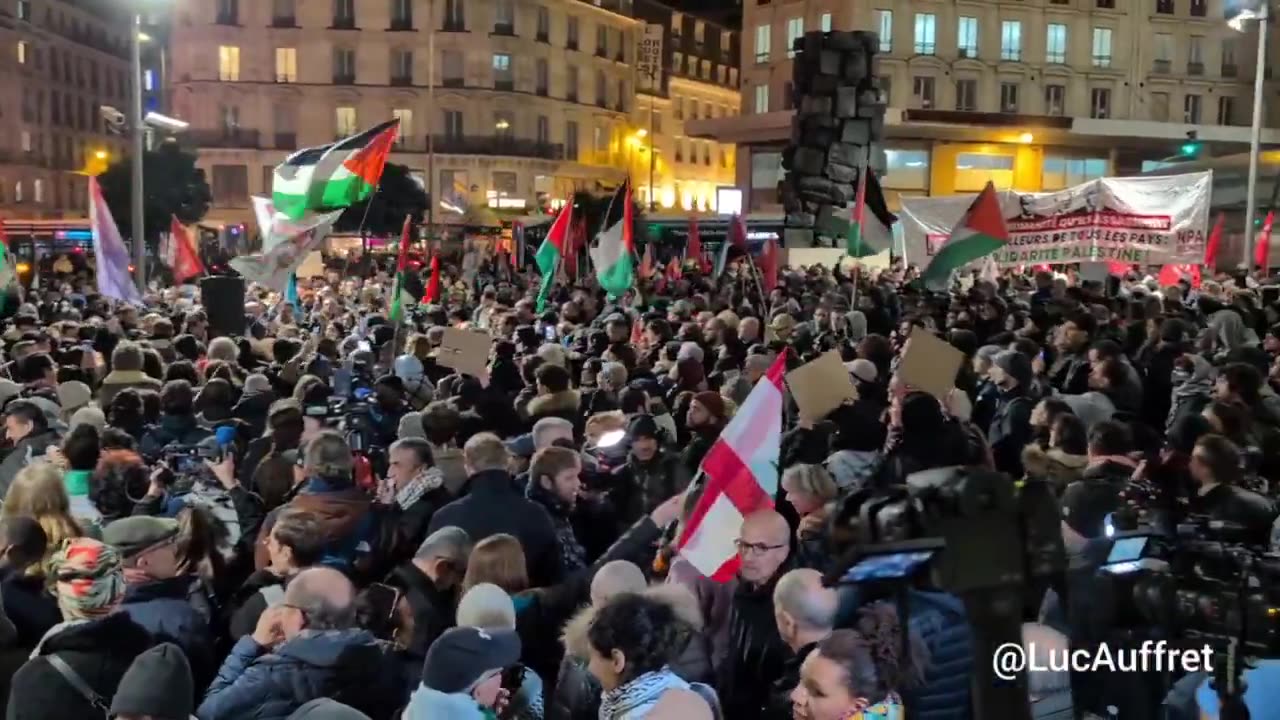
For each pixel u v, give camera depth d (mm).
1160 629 4203
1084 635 4273
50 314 18891
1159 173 34750
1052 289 19062
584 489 7254
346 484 6148
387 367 12320
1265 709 3912
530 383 10547
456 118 72750
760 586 5012
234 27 70062
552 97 75938
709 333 13172
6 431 8227
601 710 4008
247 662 4555
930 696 3830
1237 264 32094
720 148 94500
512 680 4441
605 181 80188
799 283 21500
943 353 7867
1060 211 19703
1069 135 60531
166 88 76875
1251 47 67312
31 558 5121
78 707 4152
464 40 72188
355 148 14266
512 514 5953
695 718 3811
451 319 17109
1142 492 5305
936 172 60562
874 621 3920
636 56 83625
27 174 75625
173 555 5148
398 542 6090
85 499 6496
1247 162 32312
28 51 75438
